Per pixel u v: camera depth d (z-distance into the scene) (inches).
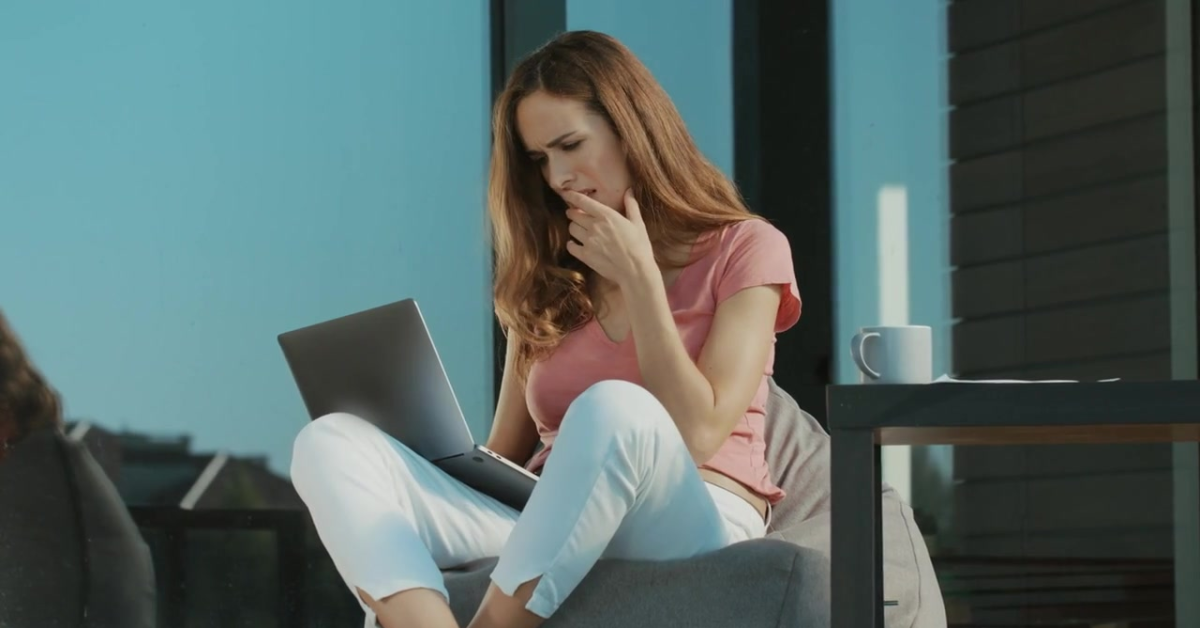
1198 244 150.6
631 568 78.5
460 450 87.2
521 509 90.4
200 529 133.2
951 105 156.3
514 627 76.4
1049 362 153.9
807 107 155.4
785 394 111.0
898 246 155.4
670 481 78.5
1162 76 152.4
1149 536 148.1
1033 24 155.9
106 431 131.9
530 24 147.1
